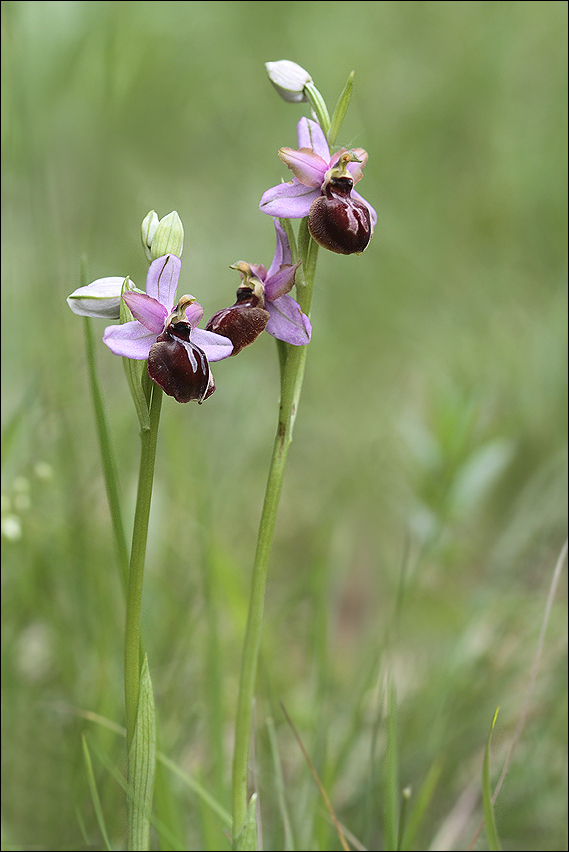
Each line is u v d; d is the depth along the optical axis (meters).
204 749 0.71
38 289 0.77
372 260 1.20
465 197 1.29
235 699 0.74
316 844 0.67
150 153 1.21
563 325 0.94
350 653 0.76
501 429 0.87
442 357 1.05
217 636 0.68
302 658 0.76
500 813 0.69
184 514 0.75
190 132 1.29
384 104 1.44
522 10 1.52
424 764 0.70
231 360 1.01
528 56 1.49
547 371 0.92
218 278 1.16
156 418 0.61
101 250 1.04
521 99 1.42
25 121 0.79
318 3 1.56
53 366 0.76
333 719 0.72
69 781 0.69
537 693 0.72
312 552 0.78
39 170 0.80
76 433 0.76
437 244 1.23
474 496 0.75
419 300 1.16
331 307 1.16
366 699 0.71
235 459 0.89
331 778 0.68
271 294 0.63
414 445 0.77
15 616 0.71
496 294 1.15
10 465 0.72
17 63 0.81
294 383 0.63
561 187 1.21
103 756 0.66
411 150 1.37
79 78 1.11
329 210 0.63
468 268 1.21
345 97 0.63
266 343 1.13
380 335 1.12
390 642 0.73
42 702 0.70
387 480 0.87
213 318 0.63
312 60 1.49
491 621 0.75
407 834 0.66
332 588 0.78
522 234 1.22
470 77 1.42
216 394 0.97
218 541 0.76
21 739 0.69
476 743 0.71
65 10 1.04
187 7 1.41
